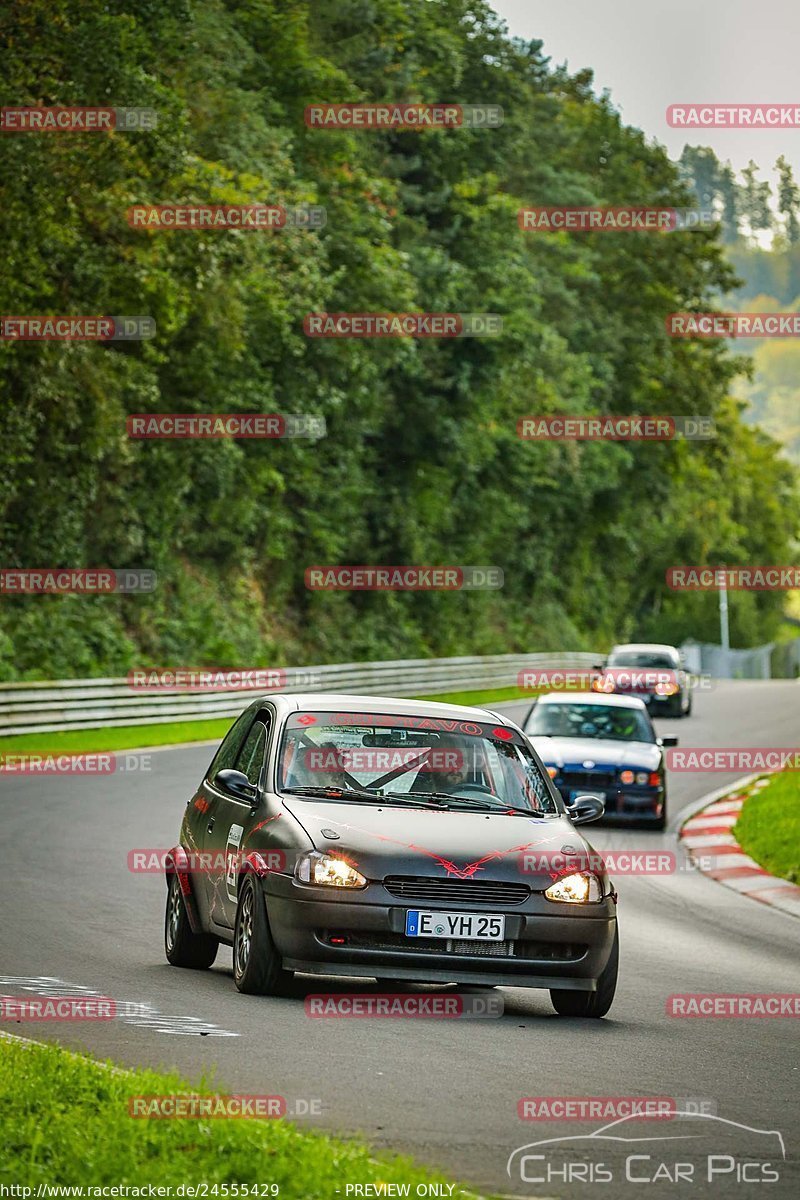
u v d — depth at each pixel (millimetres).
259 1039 25750
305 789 31719
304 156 139625
